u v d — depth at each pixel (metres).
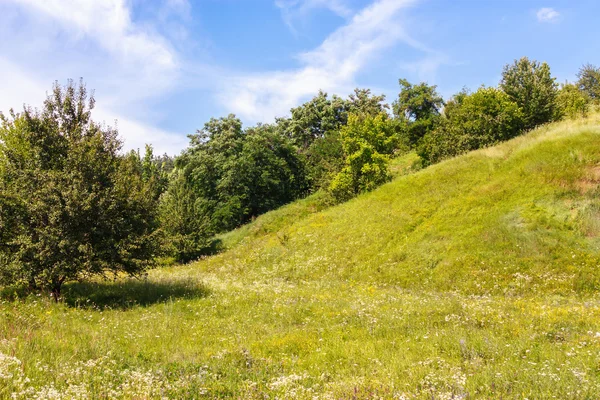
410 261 20.70
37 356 6.81
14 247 13.88
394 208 27.08
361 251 23.64
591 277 15.55
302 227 31.33
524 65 36.91
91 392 5.29
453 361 7.49
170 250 17.78
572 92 42.06
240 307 14.09
